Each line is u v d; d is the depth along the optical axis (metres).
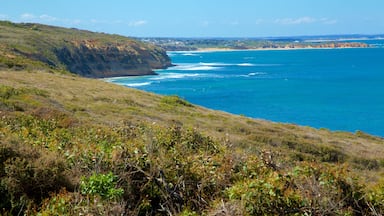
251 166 7.50
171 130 10.34
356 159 19.84
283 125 30.03
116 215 5.58
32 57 66.75
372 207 6.03
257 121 30.42
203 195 6.51
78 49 92.56
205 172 7.02
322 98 63.66
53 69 50.06
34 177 6.24
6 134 8.11
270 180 6.14
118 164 6.69
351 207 6.05
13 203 5.80
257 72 109.12
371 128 42.84
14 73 36.25
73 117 17.33
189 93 66.38
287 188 6.09
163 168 6.73
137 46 116.31
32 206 5.88
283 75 101.06
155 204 6.42
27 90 25.25
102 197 5.84
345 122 45.75
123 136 10.76
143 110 26.56
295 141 21.45
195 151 9.46
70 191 6.44
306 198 5.82
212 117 28.50
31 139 8.91
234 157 8.05
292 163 8.92
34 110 16.50
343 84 82.81
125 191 6.30
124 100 29.67
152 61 117.56
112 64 98.38
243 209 5.69
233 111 51.06
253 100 60.31
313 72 110.00
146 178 6.57
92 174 6.41
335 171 6.40
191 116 27.83
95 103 26.61
